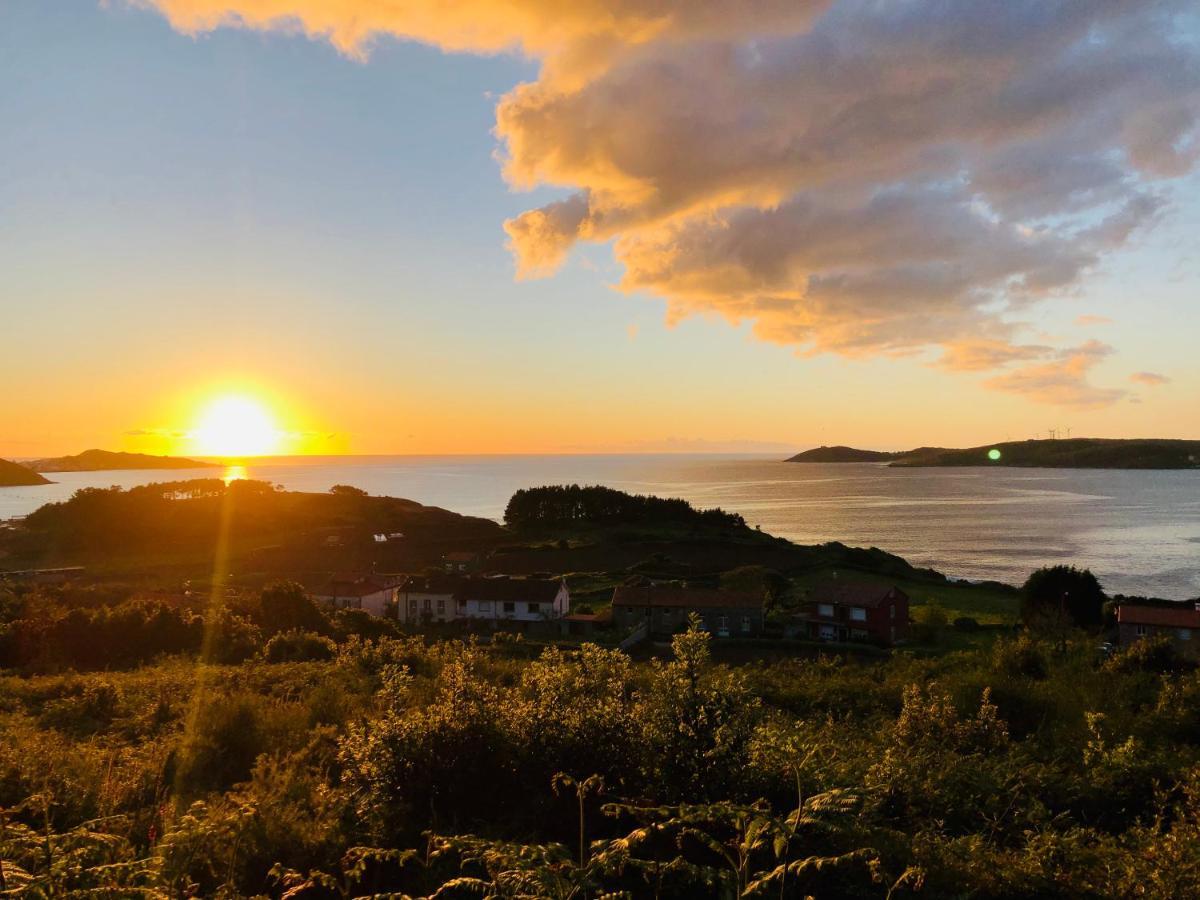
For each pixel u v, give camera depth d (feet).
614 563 321.52
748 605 193.47
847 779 26.27
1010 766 30.73
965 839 22.86
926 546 411.54
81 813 23.88
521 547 361.10
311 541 389.19
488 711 25.77
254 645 91.71
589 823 23.32
